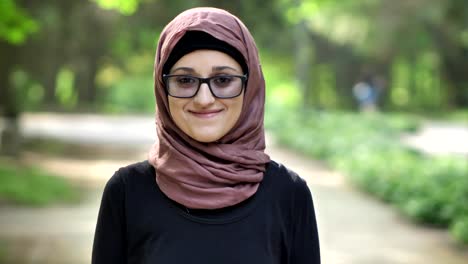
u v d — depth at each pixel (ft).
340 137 68.03
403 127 85.87
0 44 53.26
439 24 122.42
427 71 151.43
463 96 143.95
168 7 67.82
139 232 8.42
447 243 30.35
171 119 8.63
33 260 25.02
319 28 128.16
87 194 39.99
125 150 63.62
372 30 123.03
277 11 61.82
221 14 8.50
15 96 55.16
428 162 49.62
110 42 83.56
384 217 35.91
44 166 50.83
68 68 121.29
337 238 30.68
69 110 115.03
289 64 147.33
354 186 46.06
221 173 8.32
